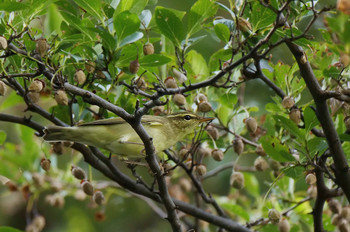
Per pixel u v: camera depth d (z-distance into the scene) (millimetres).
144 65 9359
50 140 9883
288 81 10812
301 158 9992
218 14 17391
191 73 11391
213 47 16453
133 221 17734
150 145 8664
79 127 9883
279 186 12820
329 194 10195
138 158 11766
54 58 9445
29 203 12891
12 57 9594
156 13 9422
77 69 9414
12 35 9070
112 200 17859
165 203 9359
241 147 10898
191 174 11391
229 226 11547
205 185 17109
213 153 10781
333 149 9438
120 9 9336
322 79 10914
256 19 9133
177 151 12602
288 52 15875
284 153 9648
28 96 9852
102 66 9453
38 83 8758
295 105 10203
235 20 9320
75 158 13477
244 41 9266
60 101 8461
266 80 10438
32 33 9938
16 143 16781
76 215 17594
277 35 9641
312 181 9500
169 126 11000
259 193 15875
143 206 17922
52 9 10555
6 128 16891
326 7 8141
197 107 11328
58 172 13438
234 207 12891
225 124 11922
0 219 17125
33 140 13344
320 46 10734
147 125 10750
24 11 9016
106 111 11148
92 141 10133
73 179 13359
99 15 9289
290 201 12320
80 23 9305
